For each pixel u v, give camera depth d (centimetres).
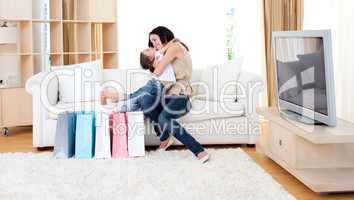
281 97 448
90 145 449
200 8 660
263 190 343
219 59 667
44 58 643
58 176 382
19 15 574
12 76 616
